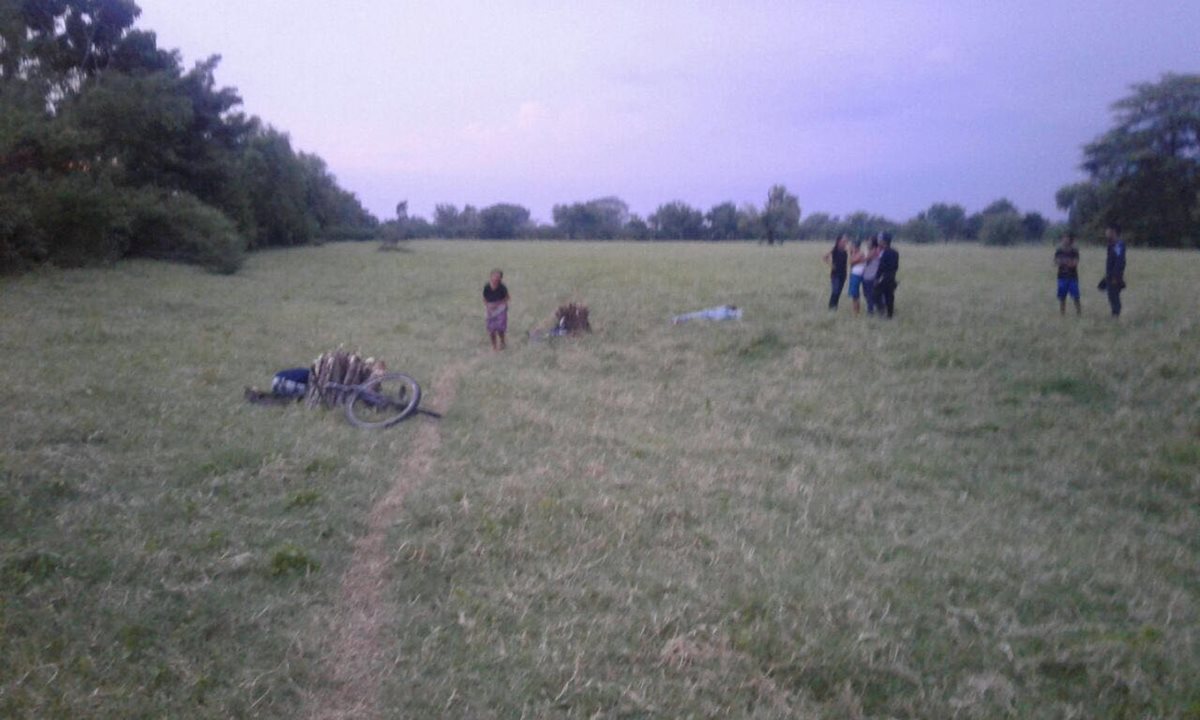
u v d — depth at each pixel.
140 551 5.52
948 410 10.88
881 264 16.39
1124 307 17.08
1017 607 5.45
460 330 17.83
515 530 6.34
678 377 13.11
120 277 23.17
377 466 7.91
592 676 4.41
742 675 4.44
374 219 99.00
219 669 4.36
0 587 4.94
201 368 11.66
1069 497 8.01
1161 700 4.34
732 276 27.53
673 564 5.85
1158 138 58.06
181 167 35.44
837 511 7.19
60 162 24.86
